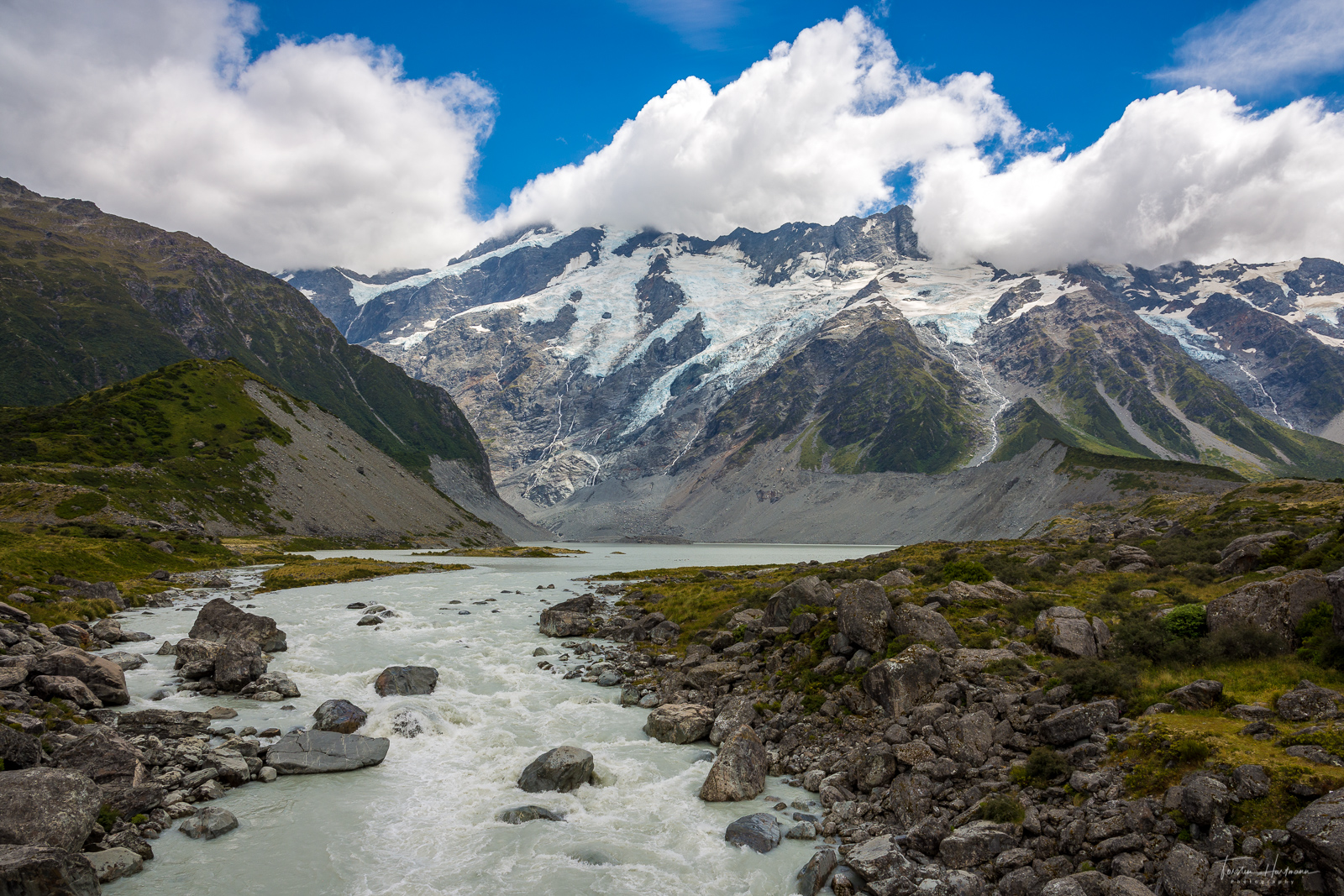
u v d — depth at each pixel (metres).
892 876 21.27
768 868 22.95
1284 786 19.38
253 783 28.55
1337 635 27.67
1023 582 53.38
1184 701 26.20
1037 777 24.97
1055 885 19.17
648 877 22.44
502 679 46.12
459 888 21.58
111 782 24.75
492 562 170.25
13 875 17.78
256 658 41.06
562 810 27.20
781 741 33.56
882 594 38.75
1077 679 29.69
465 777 30.31
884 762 27.83
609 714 39.56
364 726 34.66
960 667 33.69
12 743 23.80
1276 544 45.91
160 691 38.41
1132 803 21.38
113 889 20.38
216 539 138.50
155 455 174.88
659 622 61.12
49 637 44.44
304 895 20.77
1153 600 42.97
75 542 87.62
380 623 63.88
